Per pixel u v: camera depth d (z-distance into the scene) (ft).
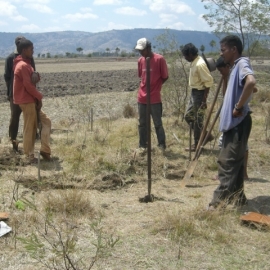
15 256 13.00
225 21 42.39
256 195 18.94
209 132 19.83
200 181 21.06
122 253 13.26
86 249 13.42
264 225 15.06
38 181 19.06
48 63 212.64
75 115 44.37
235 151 15.93
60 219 15.52
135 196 18.81
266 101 45.73
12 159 23.22
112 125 35.37
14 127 25.44
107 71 131.23
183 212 16.37
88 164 22.52
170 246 13.76
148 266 12.59
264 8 41.98
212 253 13.39
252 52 44.62
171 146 27.63
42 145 23.47
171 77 37.70
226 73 19.21
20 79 22.81
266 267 12.65
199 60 25.27
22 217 15.53
